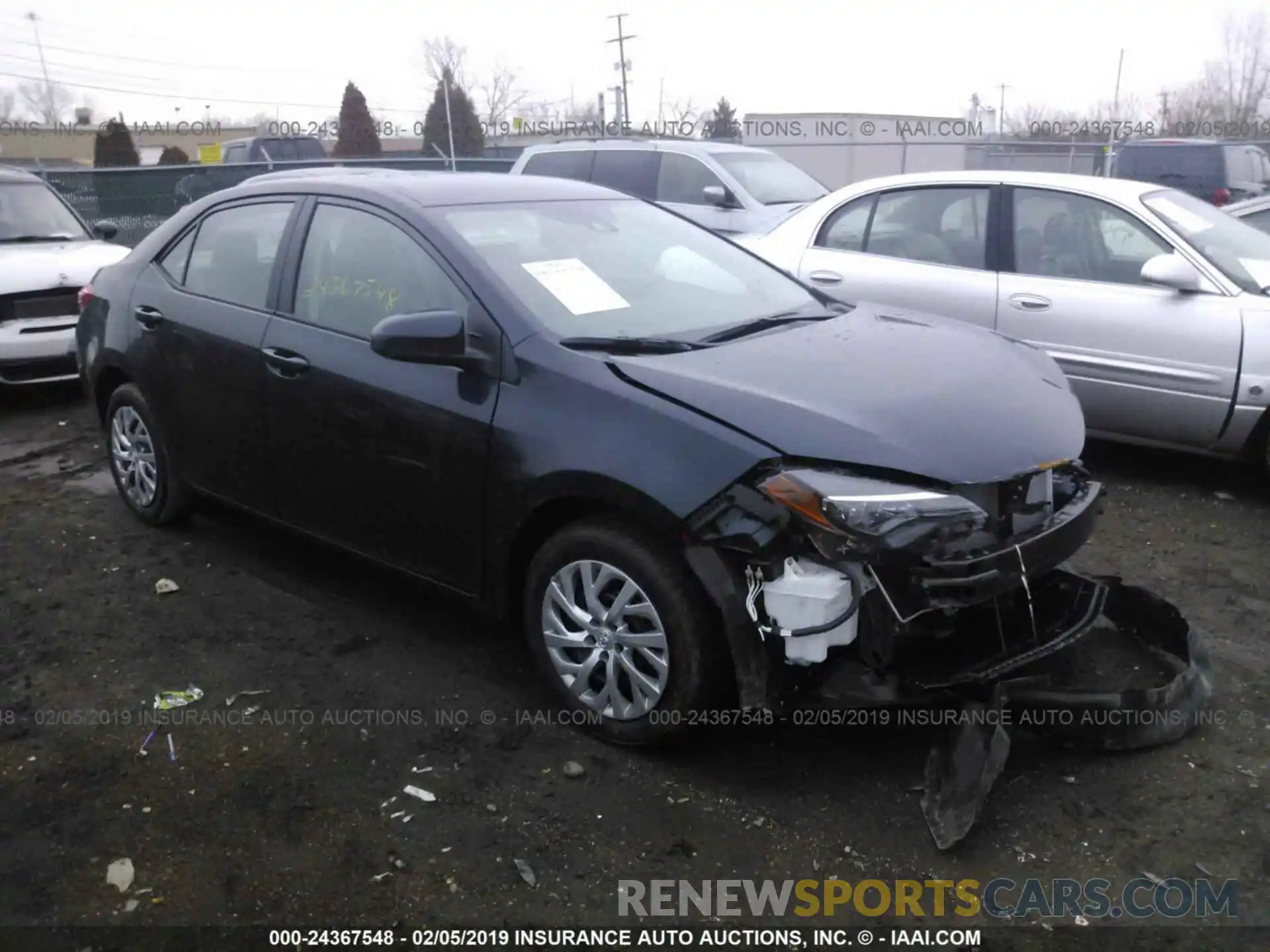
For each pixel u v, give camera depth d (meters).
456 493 3.74
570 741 3.58
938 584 3.05
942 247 6.50
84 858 3.06
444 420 3.72
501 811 3.23
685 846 3.08
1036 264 6.18
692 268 4.46
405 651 4.20
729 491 3.12
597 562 3.44
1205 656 3.75
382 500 4.02
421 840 3.12
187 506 5.23
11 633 4.39
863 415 3.23
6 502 5.95
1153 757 3.45
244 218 4.74
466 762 3.47
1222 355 5.51
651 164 12.38
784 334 3.98
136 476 5.40
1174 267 5.62
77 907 2.88
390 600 4.64
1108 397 5.91
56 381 8.09
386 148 53.28
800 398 3.29
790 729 3.63
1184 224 5.91
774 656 3.16
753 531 3.06
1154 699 3.39
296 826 3.18
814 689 3.20
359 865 3.02
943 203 6.55
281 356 4.29
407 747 3.56
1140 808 3.21
